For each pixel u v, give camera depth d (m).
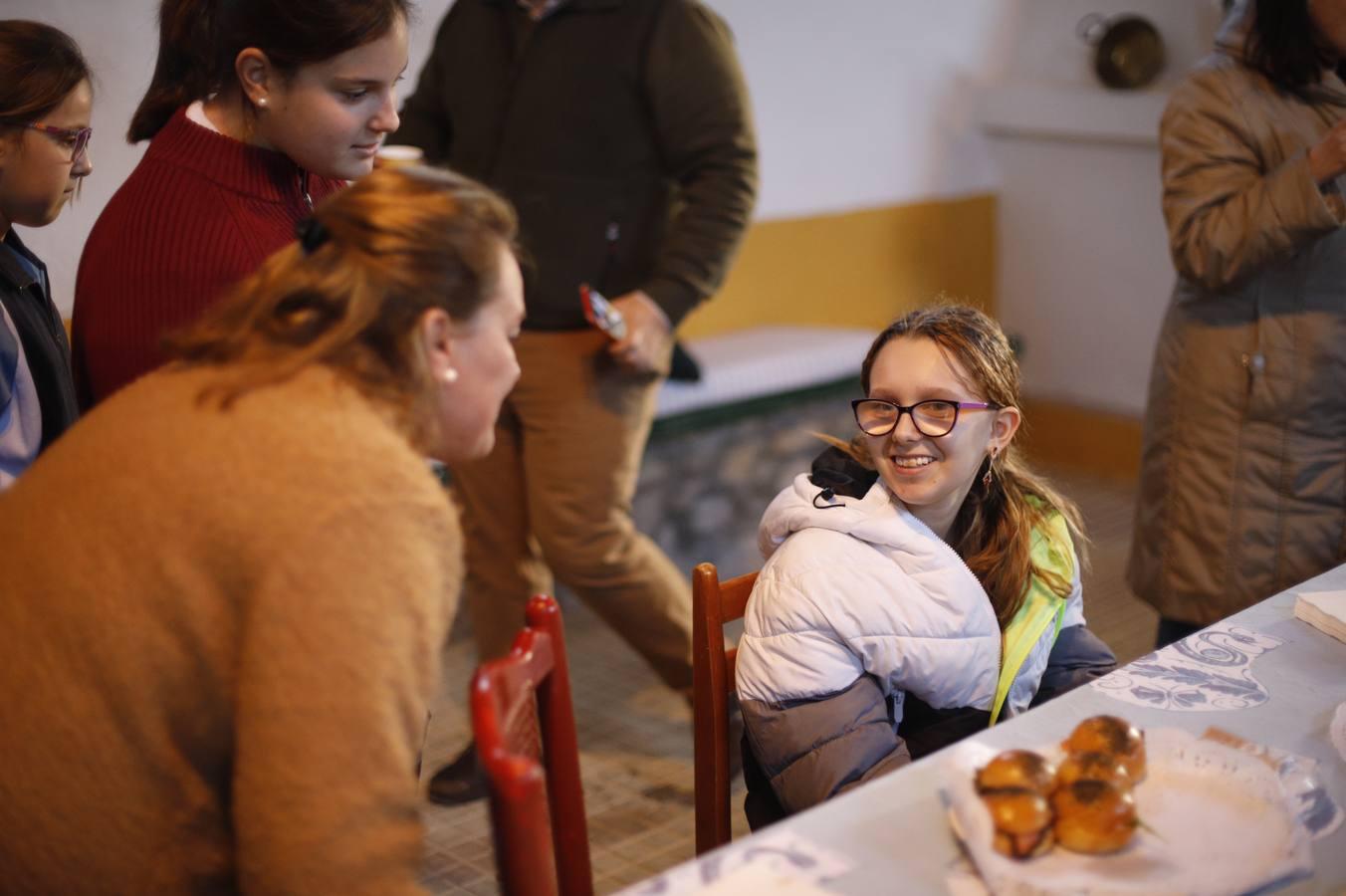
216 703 1.02
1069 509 1.77
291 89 1.56
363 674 0.97
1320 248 2.21
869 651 1.48
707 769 1.60
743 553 3.96
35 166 1.58
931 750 1.56
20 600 1.01
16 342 1.56
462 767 2.70
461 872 2.43
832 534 1.53
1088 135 4.64
